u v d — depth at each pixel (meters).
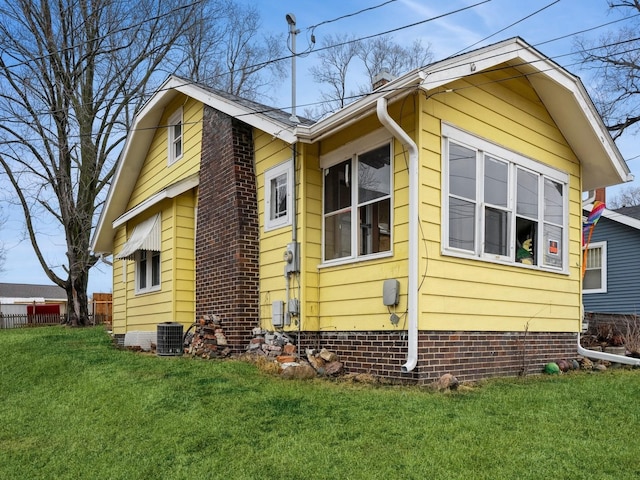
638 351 10.98
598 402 5.99
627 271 17.19
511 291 8.46
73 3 22.62
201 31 27.27
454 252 7.46
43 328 22.58
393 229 7.40
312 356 8.03
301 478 4.14
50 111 22.20
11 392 8.25
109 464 4.94
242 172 9.80
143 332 11.93
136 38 23.97
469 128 7.99
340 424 5.18
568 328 9.70
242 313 9.35
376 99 6.96
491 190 8.30
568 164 10.20
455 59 7.19
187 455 4.82
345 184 8.38
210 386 6.79
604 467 4.07
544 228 9.43
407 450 4.47
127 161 14.60
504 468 4.07
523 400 6.06
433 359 7.04
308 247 8.56
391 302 7.14
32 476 4.97
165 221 11.95
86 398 7.11
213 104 10.38
